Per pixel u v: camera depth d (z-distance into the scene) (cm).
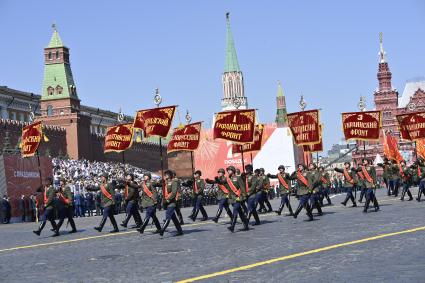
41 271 1753
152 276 1528
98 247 2355
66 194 3103
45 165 5538
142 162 14088
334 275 1382
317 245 1958
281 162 9306
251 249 1966
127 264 1789
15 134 9656
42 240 2834
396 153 7488
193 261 1766
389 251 1711
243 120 4144
